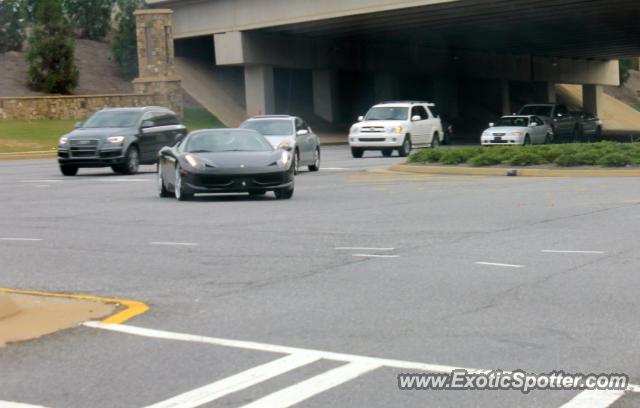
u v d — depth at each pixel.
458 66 78.06
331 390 7.16
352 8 54.09
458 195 21.73
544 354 8.05
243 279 11.77
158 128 34.19
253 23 59.53
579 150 27.64
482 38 70.62
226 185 21.42
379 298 10.44
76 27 69.06
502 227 15.92
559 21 59.41
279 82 69.94
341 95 73.69
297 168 31.50
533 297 10.30
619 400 6.84
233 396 7.08
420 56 74.88
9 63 61.81
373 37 68.19
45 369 7.97
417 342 8.52
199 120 61.22
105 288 11.41
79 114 57.31
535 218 16.98
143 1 65.44
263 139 23.09
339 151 48.06
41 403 7.10
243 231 16.19
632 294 10.34
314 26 59.75
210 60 70.38
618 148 27.41
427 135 43.34
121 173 33.12
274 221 17.56
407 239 14.80
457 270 11.98
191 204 21.20
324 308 10.01
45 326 9.38
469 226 16.17
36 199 23.44
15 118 55.25
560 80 87.88
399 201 20.78
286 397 7.02
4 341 8.83
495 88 83.75
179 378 7.60
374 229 16.09
